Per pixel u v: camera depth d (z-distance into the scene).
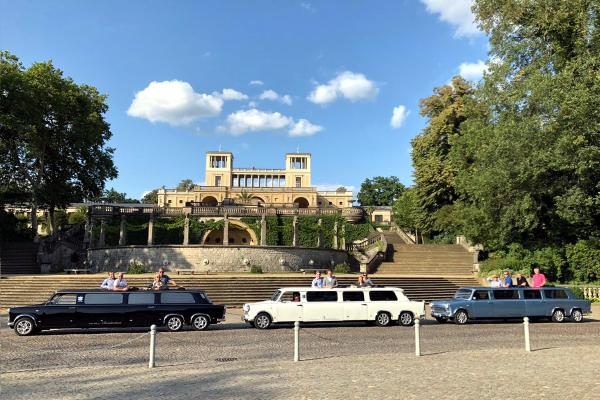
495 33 30.22
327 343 14.62
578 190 26.03
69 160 51.38
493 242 37.44
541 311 20.50
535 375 9.61
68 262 44.19
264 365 11.08
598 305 26.58
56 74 47.12
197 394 8.38
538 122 26.00
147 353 12.95
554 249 32.59
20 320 16.42
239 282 28.44
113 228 50.25
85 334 16.83
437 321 20.95
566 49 27.14
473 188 30.50
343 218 54.72
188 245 38.91
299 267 40.19
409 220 62.22
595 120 23.33
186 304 17.67
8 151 47.31
